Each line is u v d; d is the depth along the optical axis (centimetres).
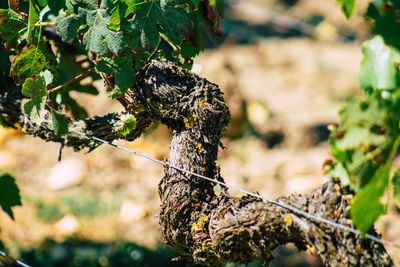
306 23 811
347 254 252
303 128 580
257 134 577
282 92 648
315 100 633
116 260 389
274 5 858
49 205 464
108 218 451
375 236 254
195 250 262
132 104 266
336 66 707
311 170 505
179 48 266
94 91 281
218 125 262
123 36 261
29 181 501
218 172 263
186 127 262
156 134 548
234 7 838
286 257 371
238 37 760
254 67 691
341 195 253
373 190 247
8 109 278
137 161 520
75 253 398
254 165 525
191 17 263
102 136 271
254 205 258
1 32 267
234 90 585
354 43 770
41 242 411
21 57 265
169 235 263
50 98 268
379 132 248
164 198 263
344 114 248
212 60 661
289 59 717
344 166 249
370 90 250
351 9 251
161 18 261
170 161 263
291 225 255
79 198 475
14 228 427
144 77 263
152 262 380
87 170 515
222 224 259
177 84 262
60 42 278
